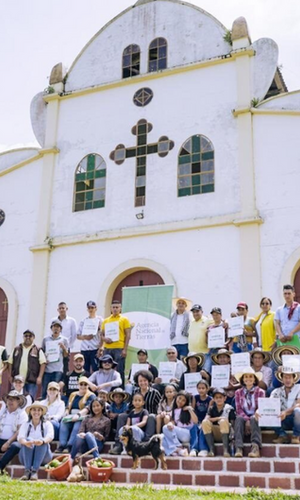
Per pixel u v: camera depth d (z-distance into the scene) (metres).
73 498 6.50
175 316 11.71
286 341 9.91
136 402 9.30
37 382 11.16
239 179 14.00
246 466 8.05
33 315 14.98
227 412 8.80
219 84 14.96
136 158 15.34
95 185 15.64
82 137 16.20
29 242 15.83
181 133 15.02
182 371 10.50
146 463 8.59
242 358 9.43
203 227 14.00
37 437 8.93
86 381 10.25
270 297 12.92
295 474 7.52
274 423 8.42
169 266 14.08
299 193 13.33
